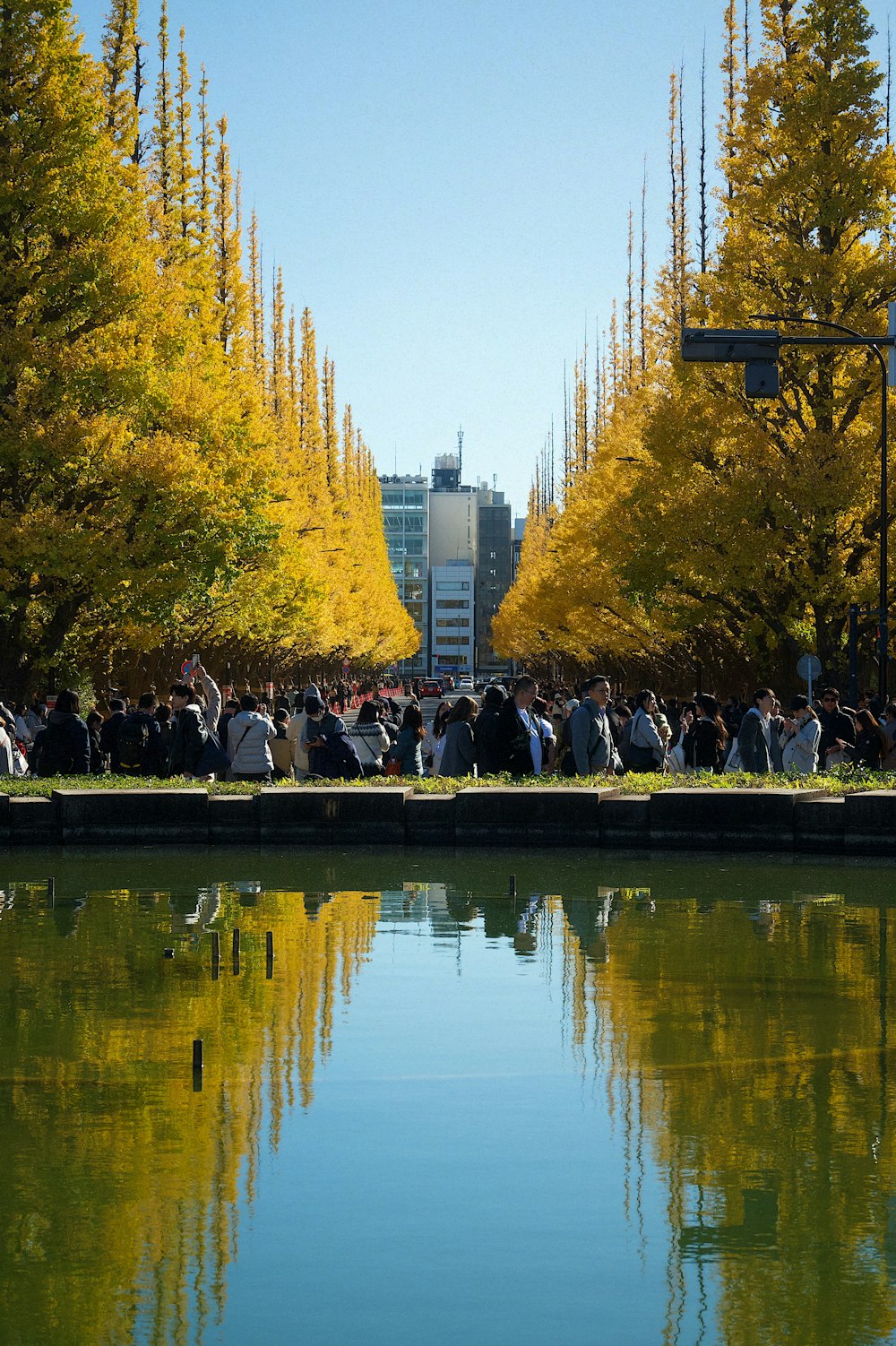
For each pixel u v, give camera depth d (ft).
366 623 302.66
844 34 100.99
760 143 104.78
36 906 41.04
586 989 30.12
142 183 116.57
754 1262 16.63
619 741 62.85
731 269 103.24
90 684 109.91
